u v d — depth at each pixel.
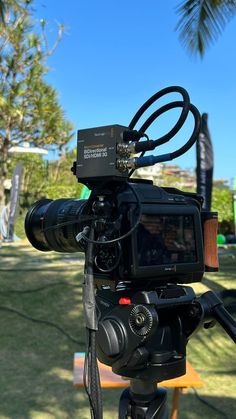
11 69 11.95
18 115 12.48
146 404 1.40
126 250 1.22
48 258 9.12
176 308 1.39
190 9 6.52
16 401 3.36
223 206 15.89
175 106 1.25
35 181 16.86
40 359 4.26
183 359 1.38
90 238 1.27
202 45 6.76
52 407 3.28
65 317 5.45
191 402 3.39
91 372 1.24
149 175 13.91
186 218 1.36
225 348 4.55
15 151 15.56
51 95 12.57
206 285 6.96
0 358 4.26
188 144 1.19
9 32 11.62
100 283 1.31
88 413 3.20
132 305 1.29
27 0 11.38
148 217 1.26
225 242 14.20
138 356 1.28
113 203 1.27
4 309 5.64
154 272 1.24
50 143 13.38
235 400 3.43
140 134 1.28
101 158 1.27
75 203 1.48
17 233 14.92
